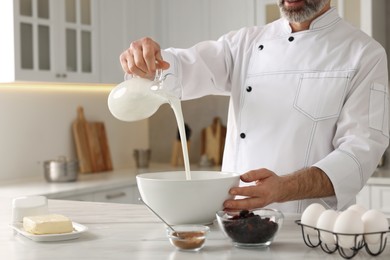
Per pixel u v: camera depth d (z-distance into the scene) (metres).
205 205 1.58
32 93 3.94
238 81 2.34
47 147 4.04
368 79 2.04
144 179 1.59
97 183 3.70
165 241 1.47
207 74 2.35
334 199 2.00
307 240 1.46
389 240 1.44
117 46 4.04
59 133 4.13
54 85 3.89
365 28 3.61
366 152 1.88
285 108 2.15
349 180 1.81
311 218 1.39
